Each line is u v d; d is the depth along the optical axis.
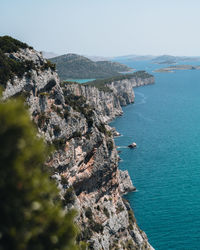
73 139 65.31
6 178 15.59
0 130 15.35
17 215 15.84
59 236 17.62
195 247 83.19
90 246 56.41
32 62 61.97
